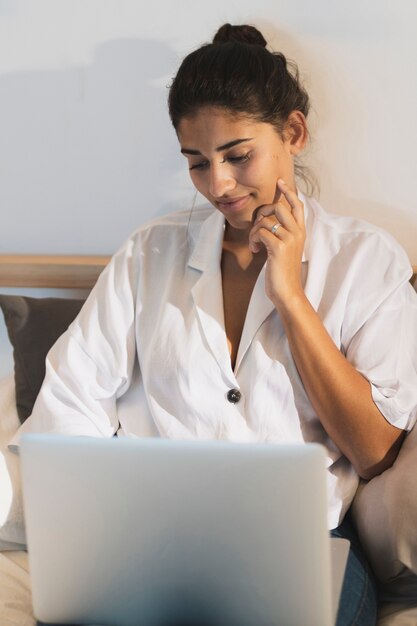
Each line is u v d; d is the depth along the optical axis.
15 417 1.96
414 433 1.67
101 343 1.80
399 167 2.11
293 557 1.16
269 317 1.70
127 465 1.14
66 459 1.15
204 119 1.60
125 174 2.23
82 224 2.28
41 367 2.01
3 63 2.21
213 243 1.77
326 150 2.12
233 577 1.19
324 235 1.74
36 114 2.22
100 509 1.17
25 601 1.60
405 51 2.04
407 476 1.57
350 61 2.06
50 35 2.17
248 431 1.68
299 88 1.74
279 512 1.13
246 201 1.66
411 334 1.75
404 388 1.67
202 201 2.21
